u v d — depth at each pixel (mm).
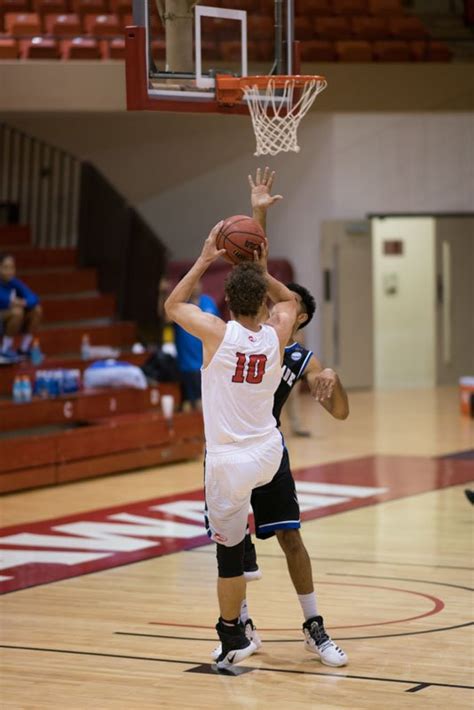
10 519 10633
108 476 13023
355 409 18484
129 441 13273
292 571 6270
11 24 16578
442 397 19906
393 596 7734
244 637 6121
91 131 20375
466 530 9914
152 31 7863
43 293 17469
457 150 20953
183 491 12062
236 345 5766
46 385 13219
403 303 21797
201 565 8766
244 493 5824
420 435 15695
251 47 9883
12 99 15289
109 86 15352
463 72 16641
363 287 20625
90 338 16766
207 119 20359
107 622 7180
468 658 6324
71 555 9133
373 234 20828
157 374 14875
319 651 6227
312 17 17906
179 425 13945
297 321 6637
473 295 21781
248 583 8148
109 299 17906
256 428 5848
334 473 12891
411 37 17766
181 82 7992
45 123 20141
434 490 11852
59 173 19547
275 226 20750
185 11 8242
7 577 8414
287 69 9148
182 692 5812
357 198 20375
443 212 20922
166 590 8000
